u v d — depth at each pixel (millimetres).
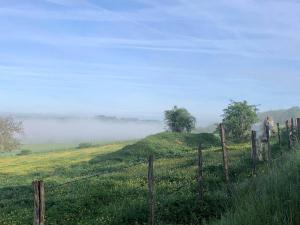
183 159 43438
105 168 47375
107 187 30312
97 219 23047
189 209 22422
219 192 23953
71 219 24266
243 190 21812
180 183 28953
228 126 64250
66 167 54812
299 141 34250
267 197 16297
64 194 29766
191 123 82500
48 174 49812
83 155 75000
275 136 44594
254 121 64125
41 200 16078
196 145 60375
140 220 22312
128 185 30297
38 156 83438
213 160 38344
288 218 14422
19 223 24547
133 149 57688
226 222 16344
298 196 15859
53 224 23516
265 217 14820
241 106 63938
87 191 29344
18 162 71750
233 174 29156
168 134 63531
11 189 37938
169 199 23891
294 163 20328
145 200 24391
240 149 45531
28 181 44344
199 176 23656
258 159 31328
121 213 23203
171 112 82688
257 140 32375
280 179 18219
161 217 22078
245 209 16406
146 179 32594
